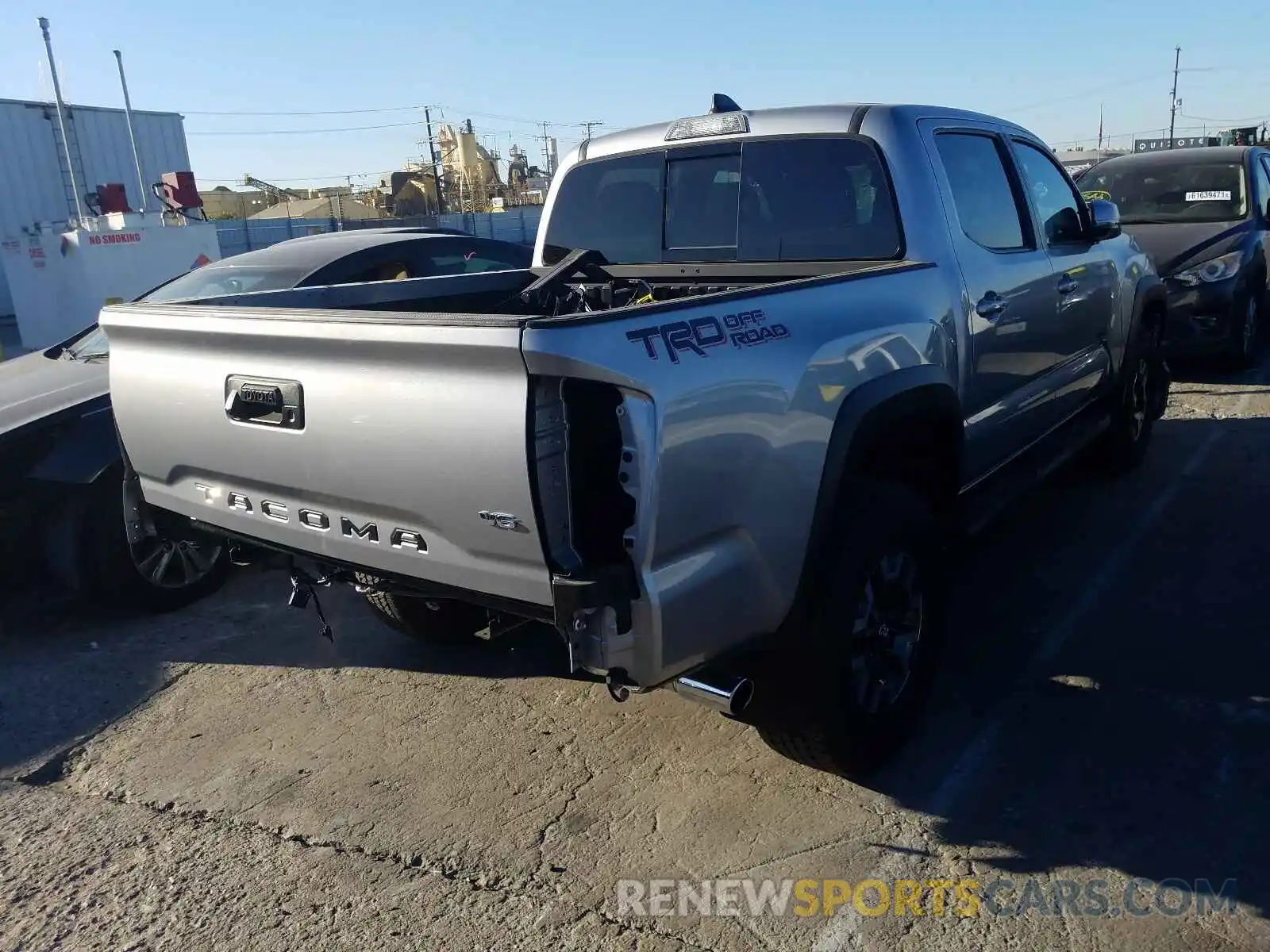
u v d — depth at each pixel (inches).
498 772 143.9
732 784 137.9
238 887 122.1
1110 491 244.8
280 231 953.5
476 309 194.1
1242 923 106.7
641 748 148.3
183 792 143.6
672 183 178.5
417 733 156.3
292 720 162.9
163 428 137.9
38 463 190.7
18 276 633.0
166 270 621.9
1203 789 129.6
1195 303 341.4
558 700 164.9
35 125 841.5
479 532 105.9
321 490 119.9
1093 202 207.6
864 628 131.3
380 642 191.9
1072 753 139.4
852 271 153.3
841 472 122.7
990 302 163.2
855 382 126.6
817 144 161.8
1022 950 104.6
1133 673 159.6
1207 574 194.9
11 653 193.3
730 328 111.9
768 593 116.3
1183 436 289.7
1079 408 216.5
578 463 101.0
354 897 119.0
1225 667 159.8
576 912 114.1
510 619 121.3
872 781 136.1
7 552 203.0
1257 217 357.7
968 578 198.4
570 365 95.7
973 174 172.1
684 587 105.4
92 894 122.3
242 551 145.5
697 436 104.8
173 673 182.4
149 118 932.0
